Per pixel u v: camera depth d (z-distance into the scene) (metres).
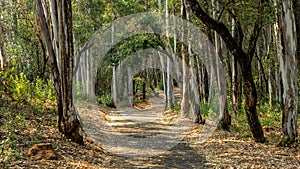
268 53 24.38
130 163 9.52
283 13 10.61
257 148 10.73
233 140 12.20
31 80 23.42
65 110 10.63
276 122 16.70
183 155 10.50
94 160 9.27
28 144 9.06
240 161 9.09
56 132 11.12
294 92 10.73
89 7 25.81
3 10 22.78
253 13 11.05
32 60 25.06
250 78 11.38
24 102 14.88
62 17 10.16
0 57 18.78
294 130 10.84
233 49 11.10
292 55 10.66
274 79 26.20
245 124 15.64
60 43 10.31
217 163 9.18
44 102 17.06
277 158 9.30
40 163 7.59
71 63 10.51
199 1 12.41
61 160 8.20
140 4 28.86
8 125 10.23
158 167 9.10
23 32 22.59
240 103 18.22
